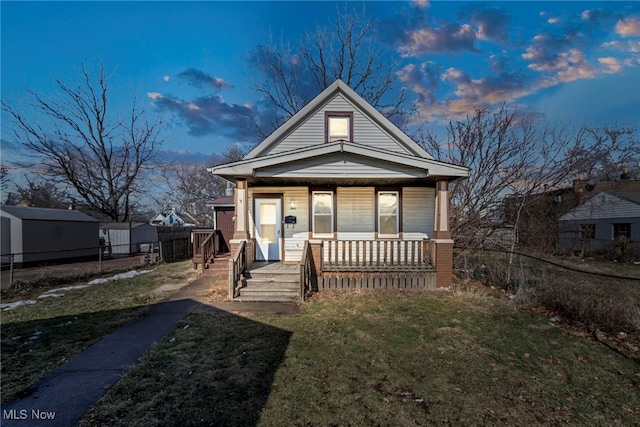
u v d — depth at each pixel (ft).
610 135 42.68
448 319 19.98
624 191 73.15
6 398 11.18
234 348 15.55
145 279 34.91
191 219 131.95
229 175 27.99
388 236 34.30
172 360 14.21
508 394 11.62
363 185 34.19
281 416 10.23
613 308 18.58
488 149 45.19
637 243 59.98
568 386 12.20
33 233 52.34
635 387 12.14
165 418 10.08
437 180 29.30
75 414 10.26
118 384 12.13
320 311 21.71
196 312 21.71
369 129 34.42
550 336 17.22
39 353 15.01
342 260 31.07
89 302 24.70
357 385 12.16
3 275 39.93
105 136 83.46
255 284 27.07
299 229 34.30
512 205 44.04
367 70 68.18
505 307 22.57
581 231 70.23
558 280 28.58
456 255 42.70
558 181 42.37
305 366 13.66
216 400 11.10
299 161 28.12
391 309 22.11
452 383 12.35
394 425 9.85
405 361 14.23
